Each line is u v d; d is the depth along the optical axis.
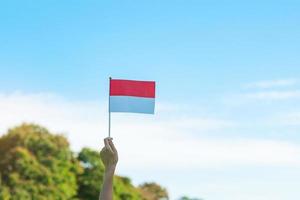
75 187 89.38
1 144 85.75
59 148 87.00
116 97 14.02
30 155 84.81
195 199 120.69
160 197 123.62
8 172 83.81
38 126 88.00
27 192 83.62
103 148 11.67
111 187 11.52
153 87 14.09
